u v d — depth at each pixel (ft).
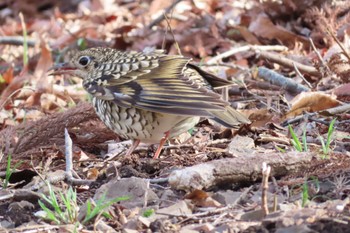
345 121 38.70
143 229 28.60
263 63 50.65
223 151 35.86
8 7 80.07
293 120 39.86
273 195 29.91
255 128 38.88
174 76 34.09
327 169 31.35
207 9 62.39
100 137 40.29
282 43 54.13
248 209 29.32
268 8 55.52
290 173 31.45
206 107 32.48
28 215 30.94
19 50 61.87
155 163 34.86
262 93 44.70
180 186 30.76
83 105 40.19
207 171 30.81
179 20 60.64
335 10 50.16
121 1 73.31
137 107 33.68
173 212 29.66
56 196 32.37
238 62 52.03
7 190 33.04
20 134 40.27
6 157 38.63
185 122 34.45
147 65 34.88
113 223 29.50
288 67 49.01
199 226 28.12
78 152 37.93
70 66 38.19
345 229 26.53
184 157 35.53
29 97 48.47
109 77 34.91
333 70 43.86
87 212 29.40
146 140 35.29
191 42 56.39
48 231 29.22
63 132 39.83
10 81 52.95
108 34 63.62
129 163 35.09
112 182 31.94
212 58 51.96
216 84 35.91
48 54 53.01
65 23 70.18
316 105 40.55
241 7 60.54
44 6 79.66
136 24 64.95
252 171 31.07
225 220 28.66
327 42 50.80
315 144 36.35
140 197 31.30
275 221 27.12
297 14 55.21
